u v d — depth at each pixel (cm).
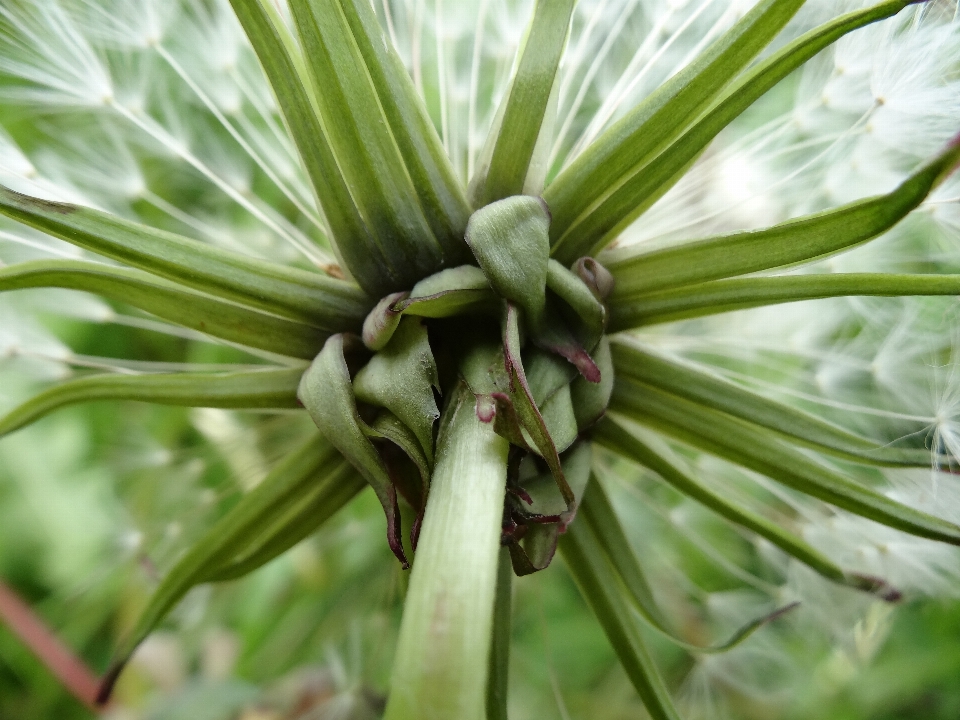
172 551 5
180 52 5
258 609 6
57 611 6
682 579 5
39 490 6
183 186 5
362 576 5
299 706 5
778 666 5
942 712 6
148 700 6
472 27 5
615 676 6
